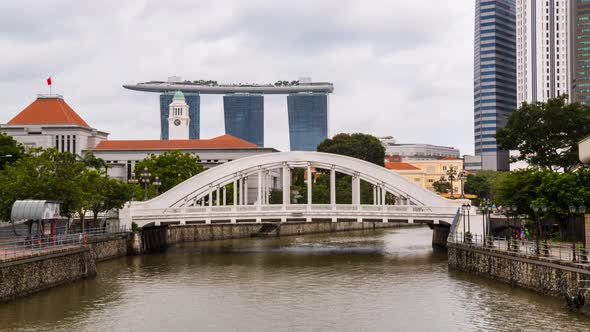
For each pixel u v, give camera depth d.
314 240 125.00
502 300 54.81
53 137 178.00
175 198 98.12
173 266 80.56
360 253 96.31
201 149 188.75
